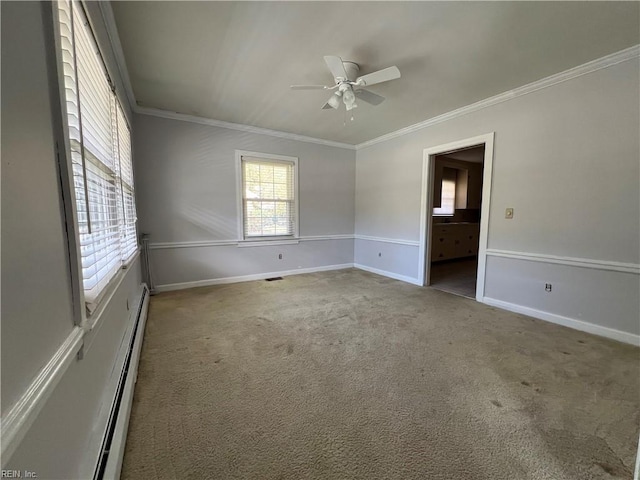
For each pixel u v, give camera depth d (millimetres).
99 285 1396
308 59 2453
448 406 1595
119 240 2090
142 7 1812
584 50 2307
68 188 924
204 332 2574
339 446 1317
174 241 3986
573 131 2645
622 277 2412
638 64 2268
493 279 3357
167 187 3879
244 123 4246
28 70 720
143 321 2553
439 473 1179
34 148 736
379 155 5023
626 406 1584
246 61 2484
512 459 1249
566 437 1368
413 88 3008
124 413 1342
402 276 4680
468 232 6742
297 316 2994
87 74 1386
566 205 2719
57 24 890
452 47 2270
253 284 4371
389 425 1451
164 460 1227
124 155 2617
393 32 2082
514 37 2139
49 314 775
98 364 1300
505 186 3184
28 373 642
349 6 1818
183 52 2336
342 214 5543
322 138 5055
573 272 2695
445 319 2922
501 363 2051
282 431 1407
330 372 1936
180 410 1544
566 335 2533
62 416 832
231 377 1866
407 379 1855
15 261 615
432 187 4227
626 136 2352
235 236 4445
